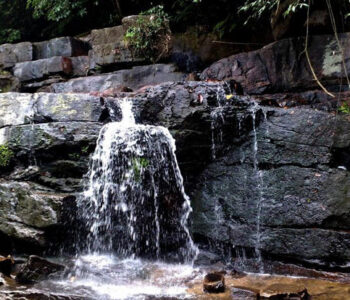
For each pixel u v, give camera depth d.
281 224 3.75
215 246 4.09
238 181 4.15
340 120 3.81
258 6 5.91
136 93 4.90
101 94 5.05
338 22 5.41
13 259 3.94
